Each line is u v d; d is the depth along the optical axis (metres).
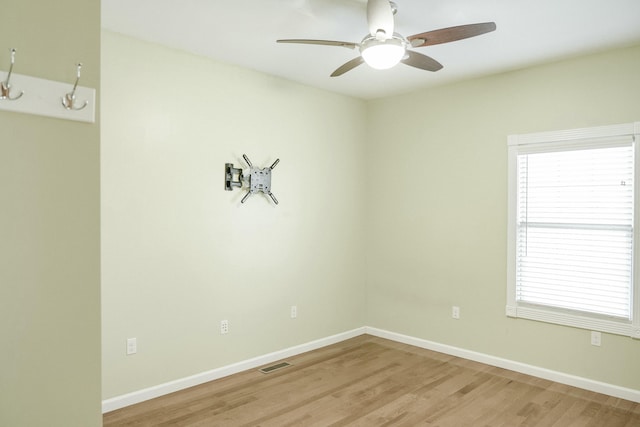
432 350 4.35
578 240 3.46
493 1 2.49
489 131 3.93
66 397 1.64
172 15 2.71
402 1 2.49
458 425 2.81
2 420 1.52
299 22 2.81
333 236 4.59
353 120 4.78
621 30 2.90
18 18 1.52
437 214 4.31
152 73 3.17
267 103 3.93
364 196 4.90
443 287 4.27
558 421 2.87
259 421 2.84
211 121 3.52
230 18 2.76
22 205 1.54
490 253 3.94
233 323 3.70
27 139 1.55
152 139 3.17
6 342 1.52
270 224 3.98
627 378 3.21
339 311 4.67
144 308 3.14
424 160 4.41
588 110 3.38
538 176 3.66
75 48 1.64
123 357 3.04
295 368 3.84
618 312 3.26
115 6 2.59
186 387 3.37
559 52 3.32
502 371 3.77
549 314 3.57
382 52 2.28
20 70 1.52
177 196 3.31
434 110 4.33
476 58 3.46
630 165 3.20
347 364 3.94
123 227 3.03
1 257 1.50
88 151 1.69
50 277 1.60
